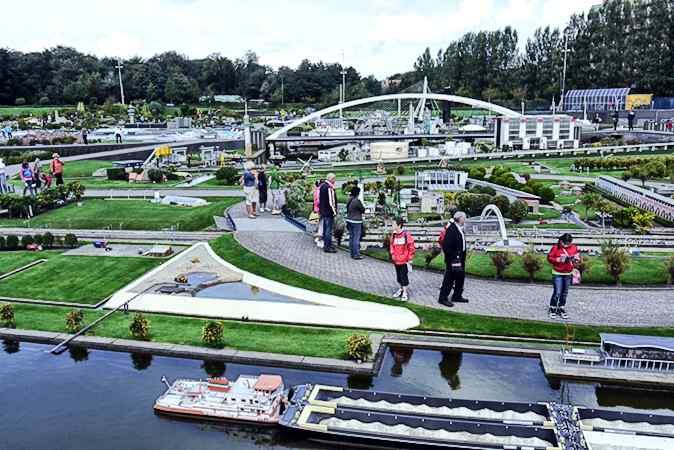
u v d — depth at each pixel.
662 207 44.34
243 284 29.52
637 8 174.12
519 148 101.75
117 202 51.59
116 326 24.70
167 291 28.39
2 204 46.66
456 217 24.91
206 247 35.81
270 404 18.03
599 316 24.34
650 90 162.75
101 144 90.00
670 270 28.36
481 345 22.06
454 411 17.78
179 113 177.62
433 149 94.88
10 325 25.00
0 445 16.86
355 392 18.70
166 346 22.59
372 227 40.25
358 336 21.34
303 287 28.36
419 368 21.03
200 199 50.50
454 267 25.19
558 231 40.25
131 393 19.81
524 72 190.62
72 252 36.19
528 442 16.27
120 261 34.03
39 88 188.75
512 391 19.48
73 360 22.22
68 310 26.73
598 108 158.12
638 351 20.14
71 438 17.27
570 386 19.61
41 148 84.38
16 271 32.53
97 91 187.38
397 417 17.39
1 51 182.25
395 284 28.38
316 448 17.22
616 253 28.58
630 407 18.52
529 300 26.27
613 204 47.84
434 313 24.94
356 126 143.75
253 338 23.20
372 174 72.62
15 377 20.92
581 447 15.85
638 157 81.81
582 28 183.62
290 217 40.88
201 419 18.16
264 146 97.12
